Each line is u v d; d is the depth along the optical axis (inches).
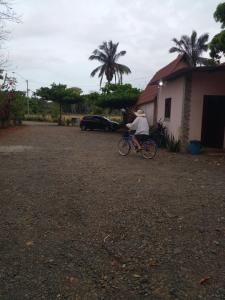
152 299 128.2
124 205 247.6
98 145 687.7
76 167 406.3
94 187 302.0
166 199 265.4
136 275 145.5
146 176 356.5
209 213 231.5
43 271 148.6
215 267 153.6
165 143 653.9
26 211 231.8
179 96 602.9
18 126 1423.5
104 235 190.5
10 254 165.3
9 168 394.9
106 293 132.0
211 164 448.1
